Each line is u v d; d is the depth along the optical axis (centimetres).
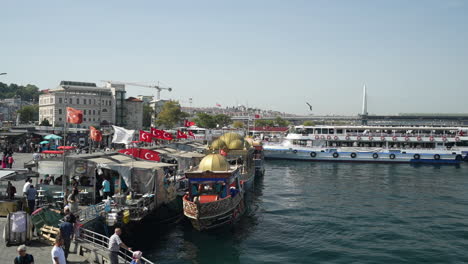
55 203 2391
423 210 3666
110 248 1586
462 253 2486
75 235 1828
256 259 2348
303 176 5906
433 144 7894
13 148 5541
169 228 2930
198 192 2888
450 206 3850
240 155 4481
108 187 2577
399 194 4472
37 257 1605
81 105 13212
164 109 13125
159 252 2420
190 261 2280
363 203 3966
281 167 7012
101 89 14200
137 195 2650
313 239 2758
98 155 2838
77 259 1706
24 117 14762
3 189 2252
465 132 7862
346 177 5812
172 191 3045
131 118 14825
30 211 2134
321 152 7906
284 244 2638
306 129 8256
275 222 3203
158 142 6203
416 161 7750
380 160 7775
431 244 2661
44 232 1817
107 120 14050
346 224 3152
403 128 7994
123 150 3167
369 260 2353
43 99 13475
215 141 4775
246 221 3222
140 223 2639
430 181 5459
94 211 2300
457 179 5669
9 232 1712
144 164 2811
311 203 3950
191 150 5609
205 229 2675
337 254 2453
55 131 6681
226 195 2877
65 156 2547
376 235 2859
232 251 2473
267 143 8319
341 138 7981
